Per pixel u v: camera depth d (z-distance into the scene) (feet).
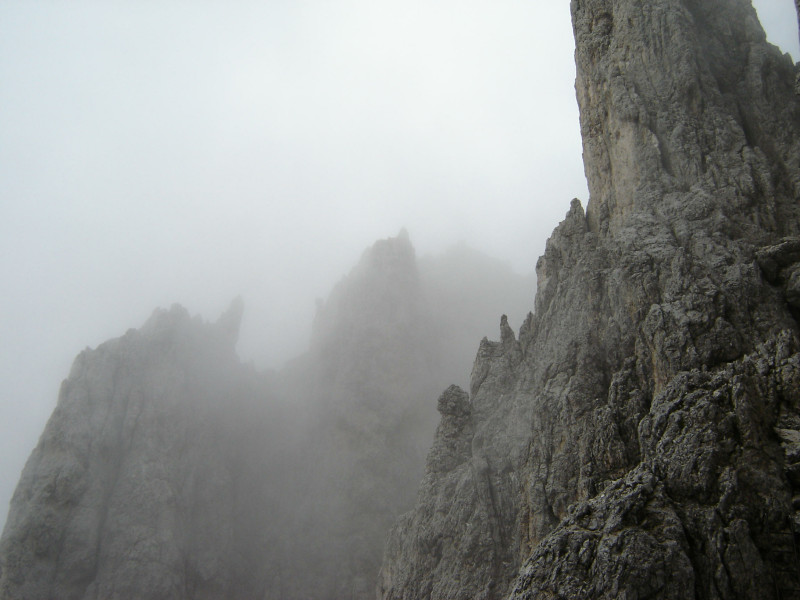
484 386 141.18
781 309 89.15
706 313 89.35
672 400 74.54
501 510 119.44
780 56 122.11
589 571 61.46
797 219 100.73
